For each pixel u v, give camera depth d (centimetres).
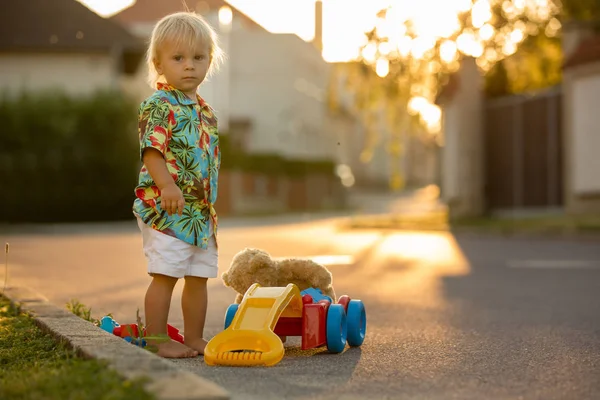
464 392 355
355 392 352
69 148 2727
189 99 449
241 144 4703
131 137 2808
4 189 2675
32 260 1217
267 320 415
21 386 320
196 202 439
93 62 3234
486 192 2100
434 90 2139
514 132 2006
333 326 440
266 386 360
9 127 2697
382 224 2120
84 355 373
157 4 4559
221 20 4506
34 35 3219
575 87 1797
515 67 2270
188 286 451
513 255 1255
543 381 379
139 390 291
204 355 409
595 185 1748
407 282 891
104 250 1453
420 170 8900
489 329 558
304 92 5094
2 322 513
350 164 6406
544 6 2134
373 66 2075
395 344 488
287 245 1539
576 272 997
